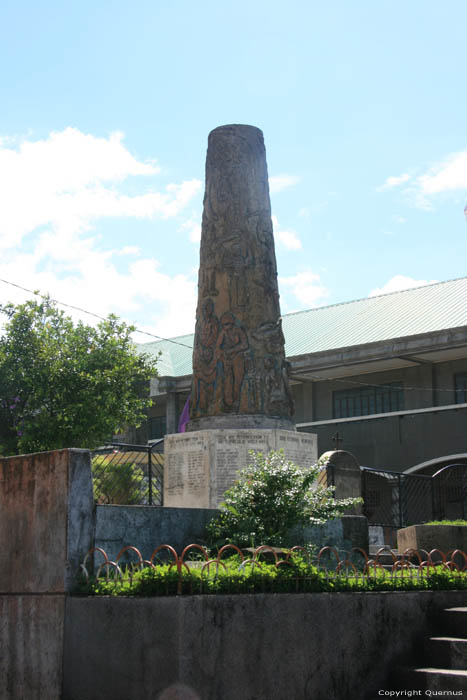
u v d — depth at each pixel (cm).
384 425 3822
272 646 824
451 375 3784
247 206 1700
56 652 841
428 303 3981
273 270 1711
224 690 775
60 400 2427
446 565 1123
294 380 4178
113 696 785
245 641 802
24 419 2455
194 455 1576
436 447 3653
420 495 2666
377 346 3659
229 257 1672
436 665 940
